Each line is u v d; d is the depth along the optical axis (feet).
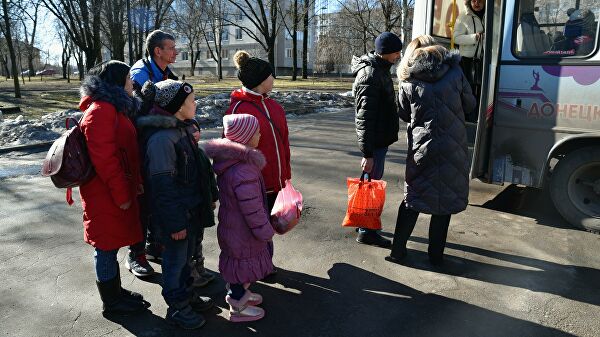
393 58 13.07
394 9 99.30
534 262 13.23
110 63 9.98
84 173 9.43
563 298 11.32
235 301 10.41
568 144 15.58
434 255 12.95
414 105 12.14
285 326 10.26
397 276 12.48
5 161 25.98
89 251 14.05
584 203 15.53
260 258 10.28
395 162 25.55
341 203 18.72
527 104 16.08
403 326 10.23
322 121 42.50
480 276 12.44
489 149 16.99
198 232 10.23
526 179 16.43
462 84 12.04
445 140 11.88
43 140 30.60
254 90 11.44
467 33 20.08
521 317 10.53
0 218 16.81
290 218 10.79
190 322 10.02
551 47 15.52
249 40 190.19
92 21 92.84
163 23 119.03
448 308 10.93
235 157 9.73
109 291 10.36
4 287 11.81
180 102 9.37
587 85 14.88
